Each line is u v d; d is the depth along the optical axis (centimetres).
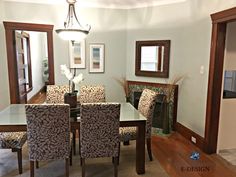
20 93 480
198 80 353
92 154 249
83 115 235
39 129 232
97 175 270
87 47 462
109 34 468
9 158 309
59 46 448
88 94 364
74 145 321
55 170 280
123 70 489
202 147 342
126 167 291
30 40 683
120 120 259
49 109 226
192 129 376
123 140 288
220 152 337
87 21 453
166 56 427
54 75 454
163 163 302
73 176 267
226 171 281
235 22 310
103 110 236
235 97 333
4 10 409
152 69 452
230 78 339
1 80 421
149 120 299
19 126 241
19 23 416
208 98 324
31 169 246
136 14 457
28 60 653
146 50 454
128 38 475
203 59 338
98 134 244
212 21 309
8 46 420
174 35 414
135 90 476
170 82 432
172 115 431
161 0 415
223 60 312
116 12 462
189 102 383
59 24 438
